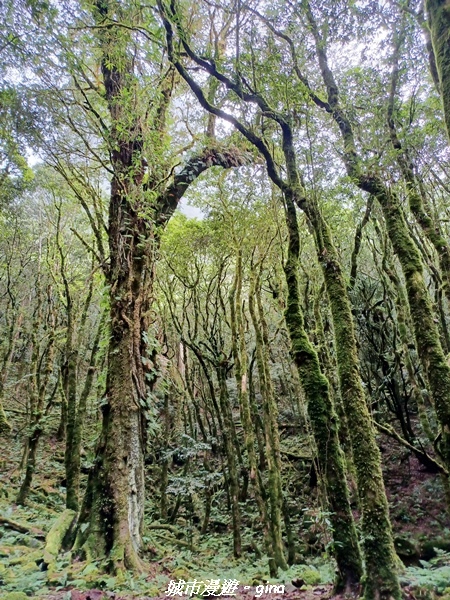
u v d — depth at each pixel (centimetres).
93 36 662
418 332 492
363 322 1152
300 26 581
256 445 1266
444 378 461
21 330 1544
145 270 748
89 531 577
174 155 814
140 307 728
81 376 1552
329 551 430
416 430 1151
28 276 1498
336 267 465
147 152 709
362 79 616
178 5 565
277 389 1592
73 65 665
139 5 588
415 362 1087
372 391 1145
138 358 694
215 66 553
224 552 841
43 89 713
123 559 550
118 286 715
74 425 817
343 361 421
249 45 571
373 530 358
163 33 579
